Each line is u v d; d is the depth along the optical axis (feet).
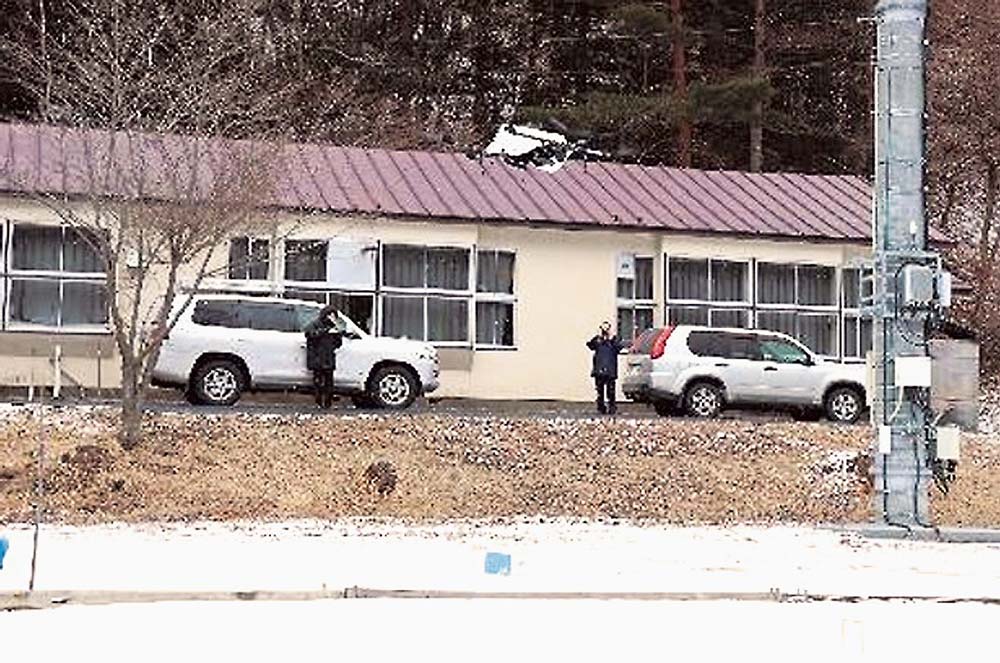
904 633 36.06
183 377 81.20
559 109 143.54
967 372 60.29
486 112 167.53
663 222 107.55
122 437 68.03
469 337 101.71
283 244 95.86
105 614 36.42
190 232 76.54
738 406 90.02
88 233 81.41
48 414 71.97
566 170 116.88
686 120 143.43
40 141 96.78
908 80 60.13
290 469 68.03
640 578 44.39
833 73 162.71
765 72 152.46
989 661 33.32
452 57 169.17
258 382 82.38
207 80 104.53
